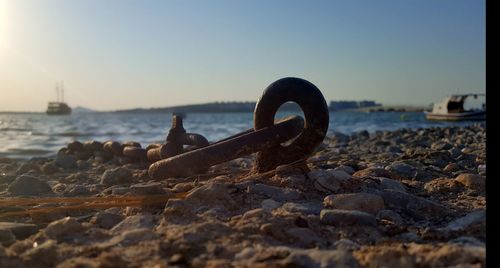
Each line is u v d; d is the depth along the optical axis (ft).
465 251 1.16
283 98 2.07
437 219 1.62
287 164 2.08
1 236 1.41
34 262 1.20
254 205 1.70
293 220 1.44
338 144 6.41
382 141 6.55
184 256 1.20
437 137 7.56
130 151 3.61
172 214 1.56
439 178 2.43
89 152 4.37
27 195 2.28
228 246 1.27
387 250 1.17
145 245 1.29
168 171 2.18
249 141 2.06
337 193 1.86
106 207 1.77
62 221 1.46
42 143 8.10
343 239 1.34
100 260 1.16
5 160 4.21
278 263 1.11
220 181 2.01
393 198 1.75
